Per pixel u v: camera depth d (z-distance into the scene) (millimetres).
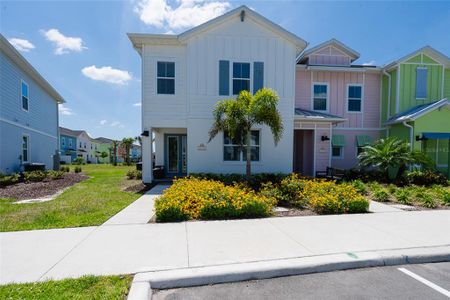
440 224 4957
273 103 8039
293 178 7918
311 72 13398
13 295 2488
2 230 4508
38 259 3334
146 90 10180
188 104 10102
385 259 3420
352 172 11180
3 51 11008
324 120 11656
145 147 10352
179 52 10250
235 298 2623
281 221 5113
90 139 49094
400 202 6984
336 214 5727
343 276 3100
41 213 5625
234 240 4016
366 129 13820
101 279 2809
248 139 8477
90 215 5469
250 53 10289
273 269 3082
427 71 13266
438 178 10109
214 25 10023
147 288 2672
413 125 11961
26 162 13781
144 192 8531
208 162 10273
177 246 3760
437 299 2613
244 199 5613
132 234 4293
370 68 13516
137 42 10094
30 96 14148
